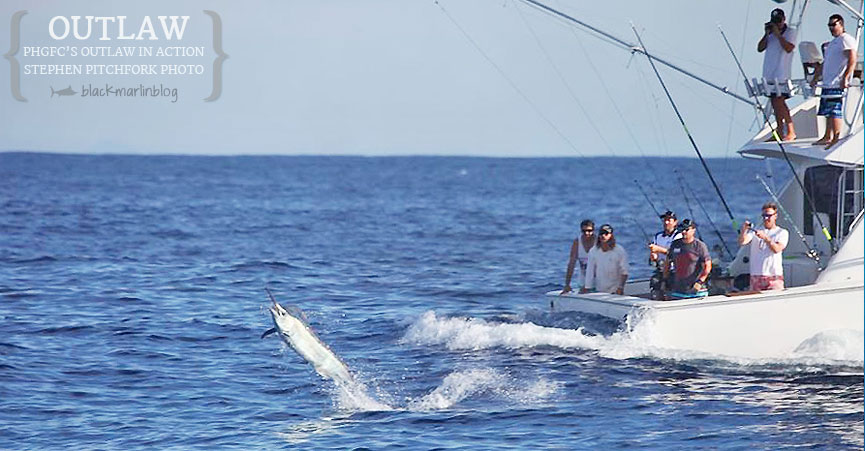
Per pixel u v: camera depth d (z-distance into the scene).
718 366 56.09
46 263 112.75
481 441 45.03
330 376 46.25
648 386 53.00
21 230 155.38
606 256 62.22
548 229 166.00
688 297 57.16
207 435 46.25
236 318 76.56
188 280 99.44
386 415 49.41
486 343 62.81
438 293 91.50
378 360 60.94
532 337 62.03
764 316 56.34
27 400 52.09
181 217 190.25
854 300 56.41
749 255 61.62
